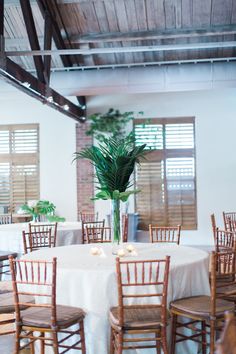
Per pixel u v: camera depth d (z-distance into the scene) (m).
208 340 3.34
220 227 9.27
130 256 3.54
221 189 9.30
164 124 9.41
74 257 3.53
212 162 9.33
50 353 3.19
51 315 2.80
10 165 9.59
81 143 9.46
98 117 9.45
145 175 9.39
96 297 2.99
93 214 8.44
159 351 2.88
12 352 3.43
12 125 9.59
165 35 7.75
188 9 7.35
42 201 8.73
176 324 3.06
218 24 7.61
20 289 3.40
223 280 3.51
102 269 3.03
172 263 3.19
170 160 9.39
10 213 8.91
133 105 9.45
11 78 5.16
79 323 2.94
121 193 3.68
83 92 7.79
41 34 7.79
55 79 7.73
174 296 3.13
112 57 8.76
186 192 9.35
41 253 3.76
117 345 2.85
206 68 7.51
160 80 7.57
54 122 9.54
